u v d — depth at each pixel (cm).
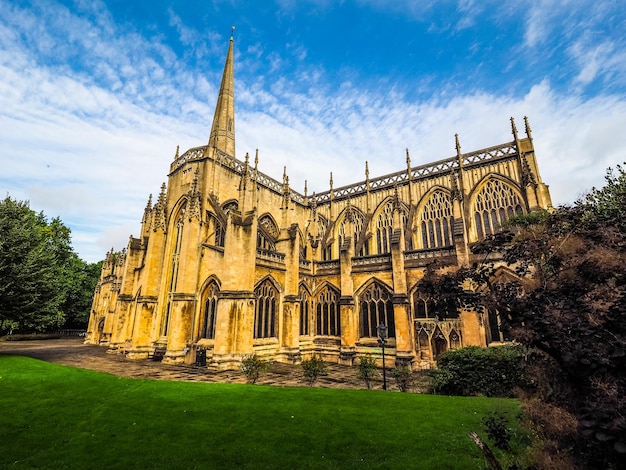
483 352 2161
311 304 4228
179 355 3238
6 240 3191
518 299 786
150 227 4547
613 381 559
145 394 1805
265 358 3388
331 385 2523
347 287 3888
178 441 1184
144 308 3809
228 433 1259
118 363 3284
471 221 4228
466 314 2977
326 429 1302
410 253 3581
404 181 5025
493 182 4266
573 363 622
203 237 3709
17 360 2831
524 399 1021
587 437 481
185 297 3378
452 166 4672
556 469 629
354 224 5466
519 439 1120
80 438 1207
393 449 1123
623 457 461
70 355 3916
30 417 1414
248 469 993
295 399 1739
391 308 3625
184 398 1730
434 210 4688
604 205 1883
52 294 3788
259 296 3488
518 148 4141
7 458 1047
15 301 3253
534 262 962
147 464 1017
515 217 2277
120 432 1266
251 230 3312
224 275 3178
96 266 8512
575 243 847
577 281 791
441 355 2408
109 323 5478
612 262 731
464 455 1062
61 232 6494
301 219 5766
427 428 1308
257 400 1709
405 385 2242
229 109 5872
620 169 2177
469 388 2064
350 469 989
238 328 3067
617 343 593
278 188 5281
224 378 2594
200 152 4194
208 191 3900
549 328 660
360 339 3747
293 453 1096
